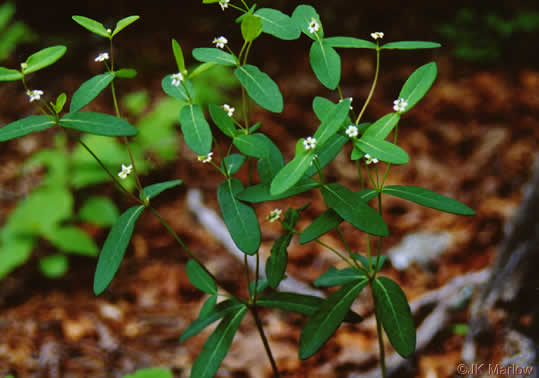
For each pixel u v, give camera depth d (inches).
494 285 45.1
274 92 37.3
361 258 40.2
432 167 79.0
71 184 63.1
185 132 37.2
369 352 47.0
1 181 71.1
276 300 39.6
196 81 76.8
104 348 47.3
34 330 47.9
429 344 46.4
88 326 49.3
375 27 118.1
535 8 110.6
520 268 44.4
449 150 83.7
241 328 50.3
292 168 36.5
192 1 117.0
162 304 54.6
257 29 37.2
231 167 38.6
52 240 55.4
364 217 37.0
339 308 38.1
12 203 67.5
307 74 105.1
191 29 112.3
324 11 118.1
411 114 94.1
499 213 65.4
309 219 68.7
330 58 37.7
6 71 37.5
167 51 104.6
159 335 49.3
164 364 46.6
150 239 64.2
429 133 88.4
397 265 59.1
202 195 71.5
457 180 75.5
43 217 56.4
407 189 37.9
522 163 76.8
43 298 53.9
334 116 36.6
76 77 95.0
